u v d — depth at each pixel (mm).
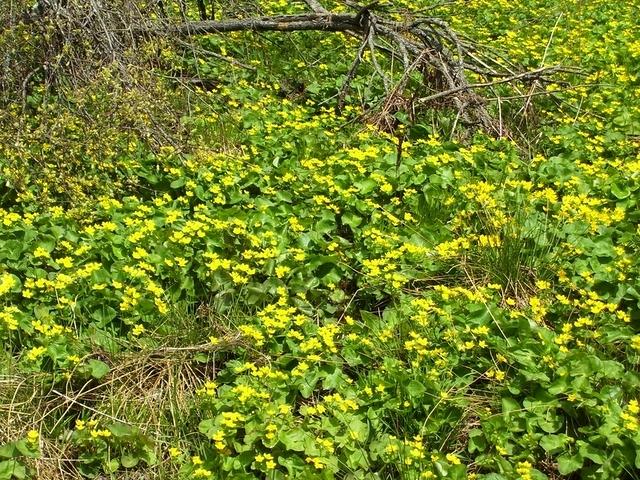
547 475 2807
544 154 4996
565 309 3404
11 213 3643
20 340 3166
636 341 3043
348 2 5395
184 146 4270
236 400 2881
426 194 4086
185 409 3004
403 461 2723
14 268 3455
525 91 5680
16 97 4141
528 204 4000
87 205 3732
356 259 3711
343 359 3201
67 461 2828
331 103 5551
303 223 3855
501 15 8000
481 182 4152
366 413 2914
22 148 3738
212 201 4062
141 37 4578
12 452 2719
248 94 5332
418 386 2916
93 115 3990
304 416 2939
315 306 3521
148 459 2834
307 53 6105
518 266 3613
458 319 3232
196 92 4973
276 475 2711
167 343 3277
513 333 3184
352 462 2756
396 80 5738
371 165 4332
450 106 5012
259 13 5793
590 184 4258
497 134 5043
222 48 5598
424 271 3648
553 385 2877
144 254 3439
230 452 2785
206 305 3463
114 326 3346
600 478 2674
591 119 5332
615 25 7527
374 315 3357
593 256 3584
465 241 3613
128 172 4047
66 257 3432
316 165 4332
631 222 4023
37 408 2939
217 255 3500
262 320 3225
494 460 2754
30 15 4113
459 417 2928
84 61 4125
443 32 5367
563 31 7359
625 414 2674
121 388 3070
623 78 5930
